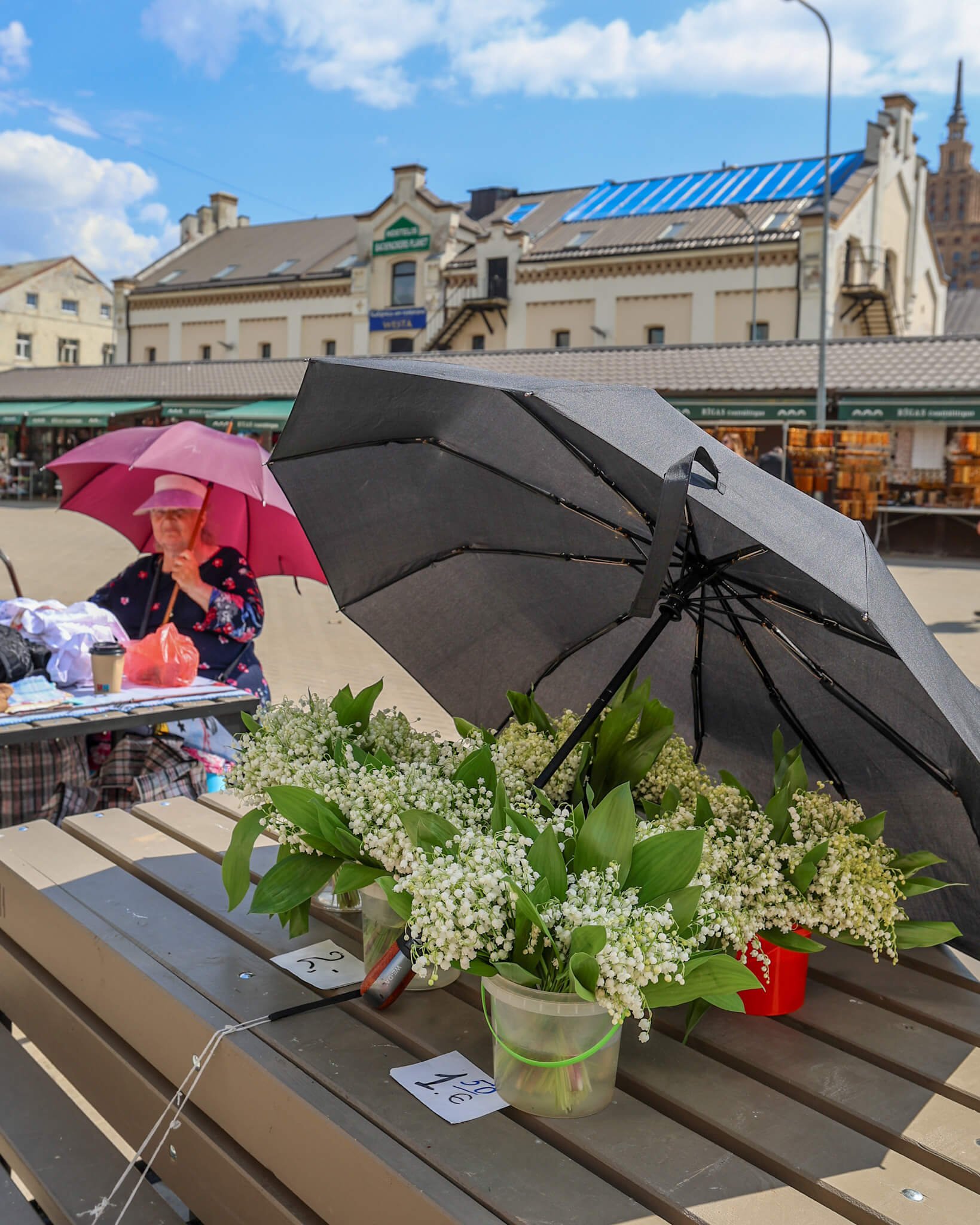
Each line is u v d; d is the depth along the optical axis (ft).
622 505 6.18
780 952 5.85
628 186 145.89
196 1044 5.72
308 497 6.77
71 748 13.37
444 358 101.40
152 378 126.72
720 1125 4.84
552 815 5.76
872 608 4.54
